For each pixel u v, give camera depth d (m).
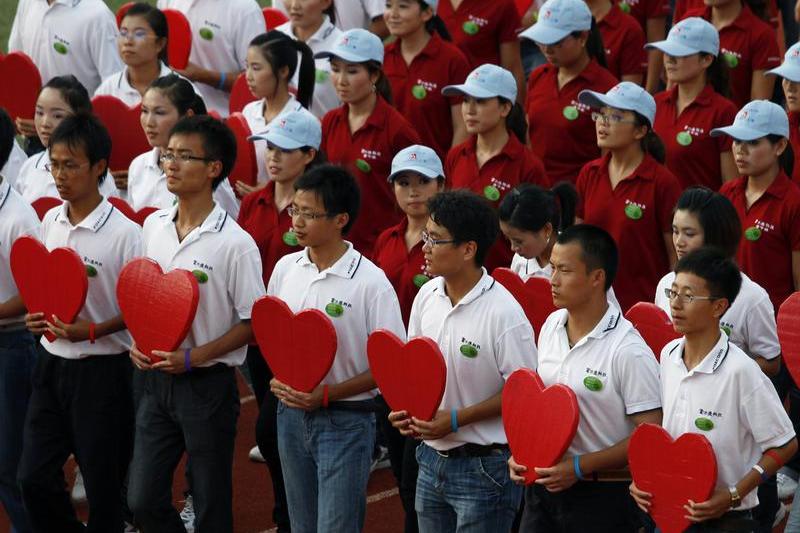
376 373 19.06
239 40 33.88
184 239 21.05
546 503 18.23
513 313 18.86
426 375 18.33
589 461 17.50
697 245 20.42
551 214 21.70
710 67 28.27
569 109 28.92
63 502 22.47
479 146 26.36
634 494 17.23
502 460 18.95
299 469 20.64
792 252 24.28
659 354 19.30
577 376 17.95
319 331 19.31
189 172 20.81
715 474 16.47
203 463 20.84
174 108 25.69
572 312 18.09
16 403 23.02
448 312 19.17
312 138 24.64
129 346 21.98
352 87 27.41
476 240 18.78
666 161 28.66
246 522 24.83
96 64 33.94
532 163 25.97
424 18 30.47
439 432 18.61
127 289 20.61
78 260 20.94
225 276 20.92
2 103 31.47
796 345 18.45
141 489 21.00
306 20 32.50
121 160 28.58
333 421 20.02
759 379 17.14
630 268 25.47
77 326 21.30
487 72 25.81
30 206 23.14
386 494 25.75
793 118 27.44
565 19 28.47
